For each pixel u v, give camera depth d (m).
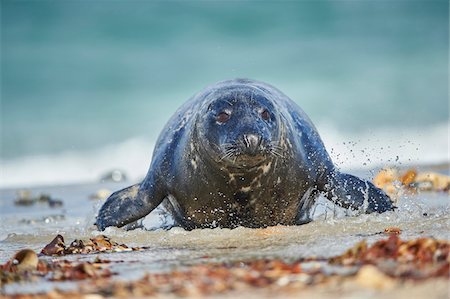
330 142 86.69
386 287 20.20
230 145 34.31
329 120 97.44
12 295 22.84
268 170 36.16
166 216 42.28
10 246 37.34
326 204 41.84
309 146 39.59
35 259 27.66
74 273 26.25
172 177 38.94
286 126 37.66
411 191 49.62
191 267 27.25
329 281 21.31
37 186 68.94
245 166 34.88
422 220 37.25
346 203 40.34
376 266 23.23
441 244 24.95
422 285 20.14
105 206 41.03
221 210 37.72
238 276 23.00
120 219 40.31
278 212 38.12
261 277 22.66
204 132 36.09
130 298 21.39
